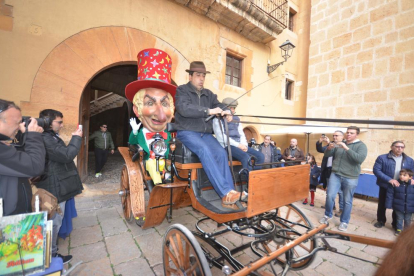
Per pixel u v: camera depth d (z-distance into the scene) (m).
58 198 2.19
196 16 6.07
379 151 5.91
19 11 3.83
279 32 7.40
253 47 7.57
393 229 3.64
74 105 4.32
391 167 3.58
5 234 1.08
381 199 3.76
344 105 6.77
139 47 5.04
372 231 3.56
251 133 8.03
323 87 7.32
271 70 7.95
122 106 15.55
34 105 3.95
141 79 3.20
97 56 4.54
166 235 1.95
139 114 3.29
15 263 1.10
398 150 3.57
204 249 2.08
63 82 4.21
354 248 2.90
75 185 2.40
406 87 5.52
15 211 1.46
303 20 9.09
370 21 6.22
